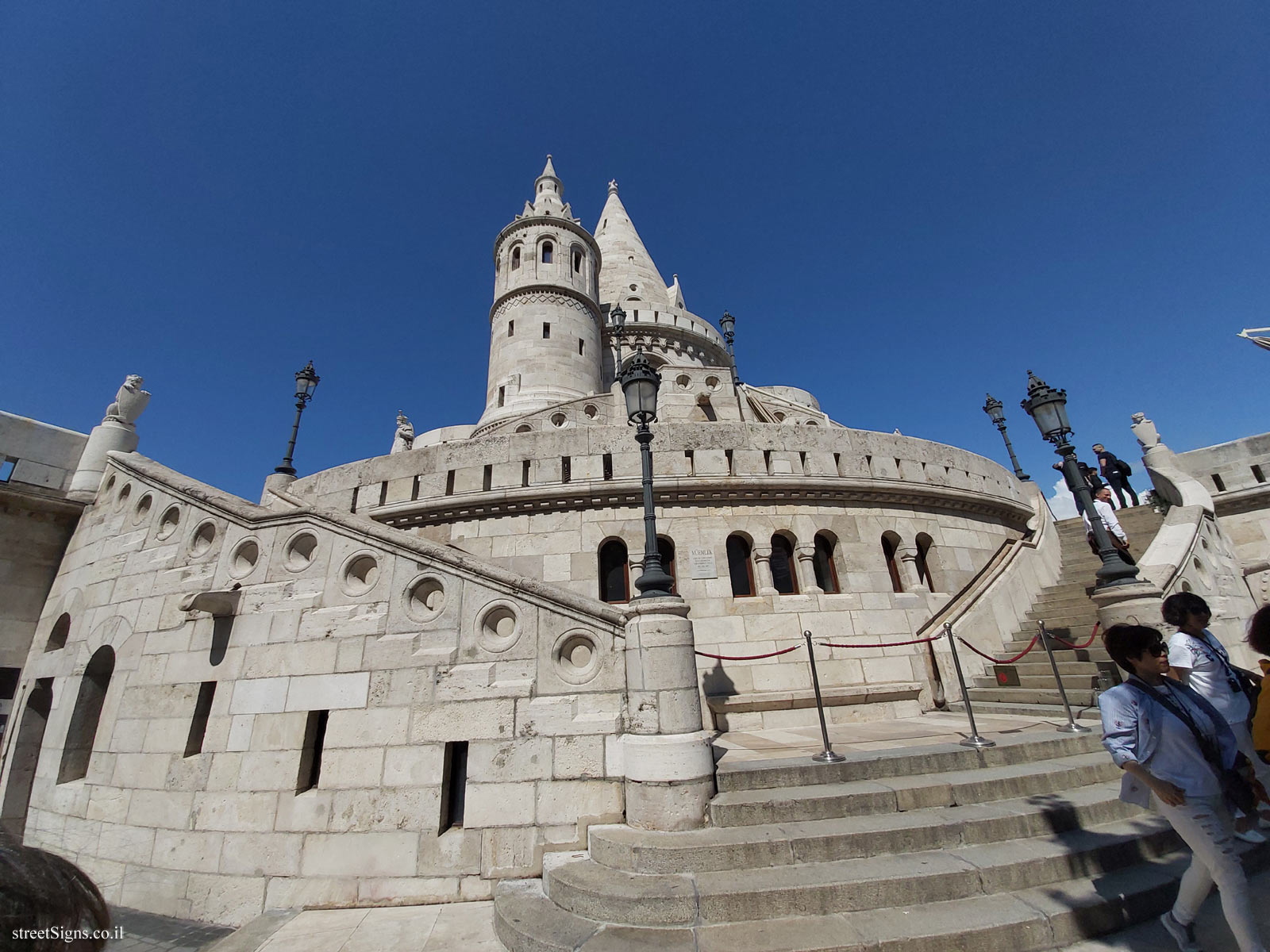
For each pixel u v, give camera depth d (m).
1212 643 4.36
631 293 36.97
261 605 6.86
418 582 6.53
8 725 9.23
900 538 11.45
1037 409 8.28
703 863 4.54
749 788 5.51
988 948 3.75
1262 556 15.56
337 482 11.80
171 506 8.30
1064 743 6.25
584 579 10.01
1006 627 10.63
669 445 11.03
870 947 3.71
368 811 5.75
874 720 9.32
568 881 4.62
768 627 9.90
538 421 21.88
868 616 10.38
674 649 5.63
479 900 5.33
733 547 10.84
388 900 5.43
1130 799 3.64
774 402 21.77
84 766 7.75
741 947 3.78
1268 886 4.27
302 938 4.84
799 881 4.25
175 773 6.47
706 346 34.78
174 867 6.05
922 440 12.70
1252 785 3.50
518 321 30.08
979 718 8.55
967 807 5.18
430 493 11.02
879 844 4.65
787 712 9.22
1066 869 4.39
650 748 5.28
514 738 5.77
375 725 6.03
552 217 32.22
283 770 6.09
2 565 9.71
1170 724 3.45
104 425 11.16
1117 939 3.86
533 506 10.55
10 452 10.13
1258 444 16.25
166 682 7.04
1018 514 14.29
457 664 6.09
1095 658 8.56
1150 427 15.24
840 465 11.50
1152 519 13.38
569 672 5.97
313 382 12.84
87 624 8.48
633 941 3.95
